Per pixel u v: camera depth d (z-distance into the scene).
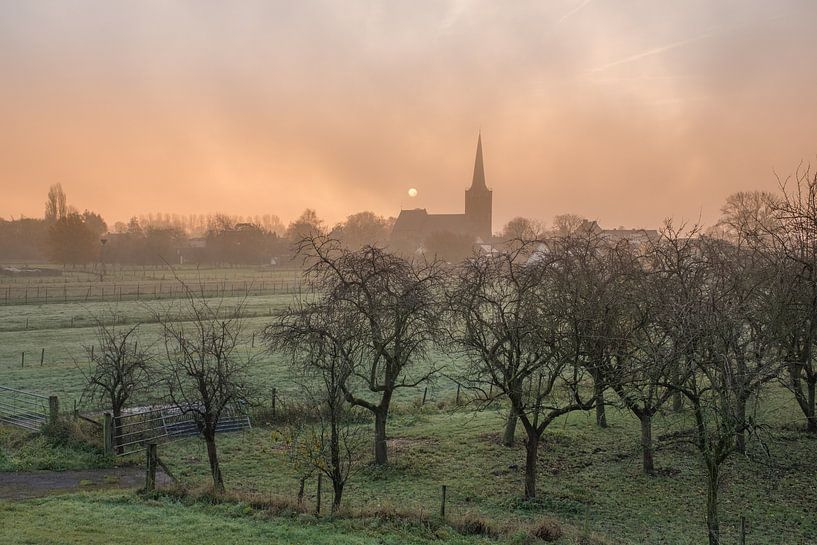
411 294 26.50
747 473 25.12
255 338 60.25
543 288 24.84
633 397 22.84
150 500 20.55
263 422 33.28
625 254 28.95
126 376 30.84
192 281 125.94
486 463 27.53
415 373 49.44
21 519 17.94
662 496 23.39
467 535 18.36
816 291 25.59
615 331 23.73
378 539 17.38
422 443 30.58
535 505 22.59
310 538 16.98
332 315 25.70
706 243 29.09
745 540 19.39
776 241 28.58
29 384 40.81
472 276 26.84
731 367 18.23
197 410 23.61
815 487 23.61
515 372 23.70
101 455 26.69
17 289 101.62
